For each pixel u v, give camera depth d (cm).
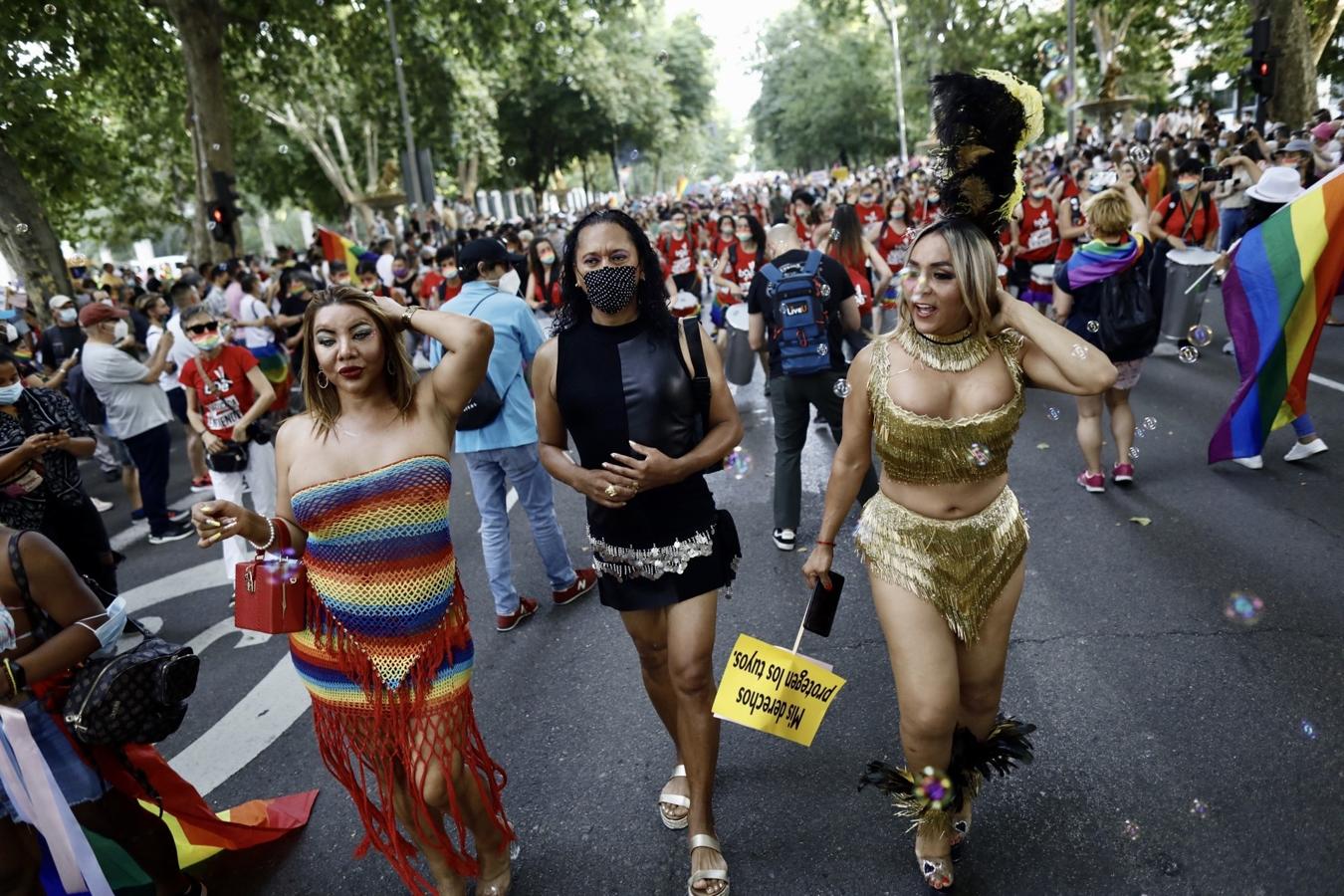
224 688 426
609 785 307
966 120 224
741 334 658
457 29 2423
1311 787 265
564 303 258
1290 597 376
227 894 277
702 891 246
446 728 233
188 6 1858
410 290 1364
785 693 243
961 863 253
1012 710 323
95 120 2383
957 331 229
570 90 3694
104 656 231
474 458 415
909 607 232
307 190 3844
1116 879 241
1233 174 1064
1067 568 430
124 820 251
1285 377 493
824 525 255
